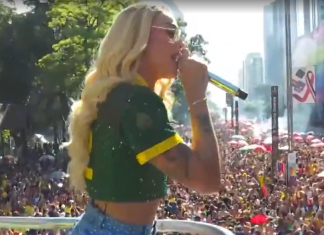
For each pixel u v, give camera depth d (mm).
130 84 2170
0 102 53688
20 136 54188
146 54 2270
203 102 2201
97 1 38781
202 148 2096
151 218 2197
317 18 98062
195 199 20766
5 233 5125
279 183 29516
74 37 38531
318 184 23766
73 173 2277
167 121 2117
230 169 37969
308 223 17500
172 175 2074
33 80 50750
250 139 68875
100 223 2176
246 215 19156
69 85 37719
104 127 2160
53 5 42375
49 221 2920
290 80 35125
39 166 39812
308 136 63281
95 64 2326
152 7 2281
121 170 2123
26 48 52969
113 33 2258
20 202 22312
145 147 2061
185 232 2668
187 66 2236
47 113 48219
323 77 73000
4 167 43031
